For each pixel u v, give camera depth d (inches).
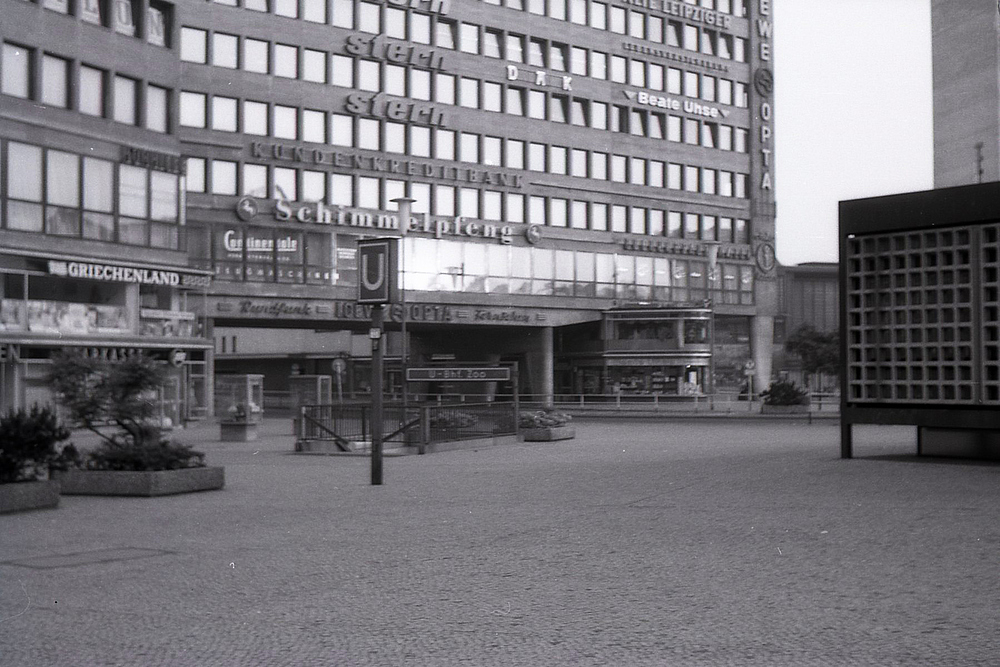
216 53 2257.6
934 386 843.4
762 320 3341.5
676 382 2842.0
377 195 2485.2
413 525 534.6
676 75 3137.3
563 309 2861.7
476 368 1175.0
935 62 1396.4
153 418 767.1
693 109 3164.4
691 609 322.3
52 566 420.8
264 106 2314.2
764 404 2052.2
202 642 293.0
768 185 3346.5
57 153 1563.7
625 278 3004.4
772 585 356.2
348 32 2436.0
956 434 888.9
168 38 1787.6
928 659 257.8
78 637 300.7
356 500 661.9
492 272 2706.7
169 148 1770.4
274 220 2304.4
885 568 381.7
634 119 3036.4
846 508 557.3
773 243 3363.7
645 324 2859.3
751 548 434.3
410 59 2536.9
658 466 877.2
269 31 2319.1
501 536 487.8
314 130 2381.9
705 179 3203.7
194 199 2219.5
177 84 1790.1
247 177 2285.9
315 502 653.3
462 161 2645.2
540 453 1099.9
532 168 2797.7
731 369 3321.9
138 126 1712.6
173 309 1855.3
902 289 861.8
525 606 333.4
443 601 343.9
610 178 2970.0
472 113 2662.4
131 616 327.9
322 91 2390.5
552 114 2847.0
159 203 1739.7
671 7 3105.3
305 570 406.0
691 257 3152.1
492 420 1280.8
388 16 2517.2
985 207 816.3
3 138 1485.0
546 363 2869.1
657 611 320.8
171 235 1759.4
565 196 2864.2
